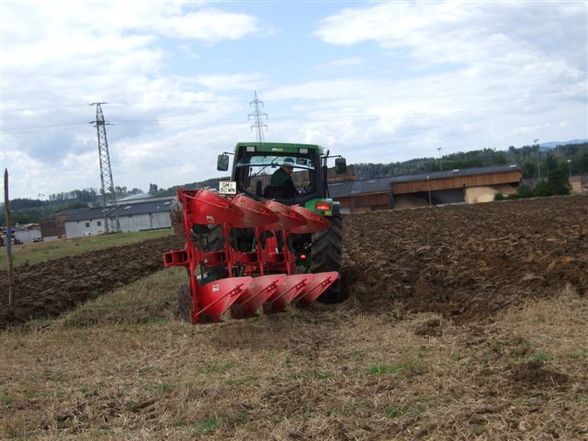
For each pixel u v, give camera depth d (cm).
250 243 925
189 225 754
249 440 416
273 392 504
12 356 704
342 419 433
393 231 2339
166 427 451
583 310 697
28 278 1574
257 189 1009
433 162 12312
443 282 959
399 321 749
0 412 509
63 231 8669
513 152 15362
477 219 2686
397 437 403
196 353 660
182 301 811
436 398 461
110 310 953
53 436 449
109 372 614
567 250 1155
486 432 393
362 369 549
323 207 904
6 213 1018
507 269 1004
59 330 846
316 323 773
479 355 555
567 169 8231
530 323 662
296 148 993
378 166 12850
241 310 730
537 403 433
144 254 2186
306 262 975
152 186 13512
